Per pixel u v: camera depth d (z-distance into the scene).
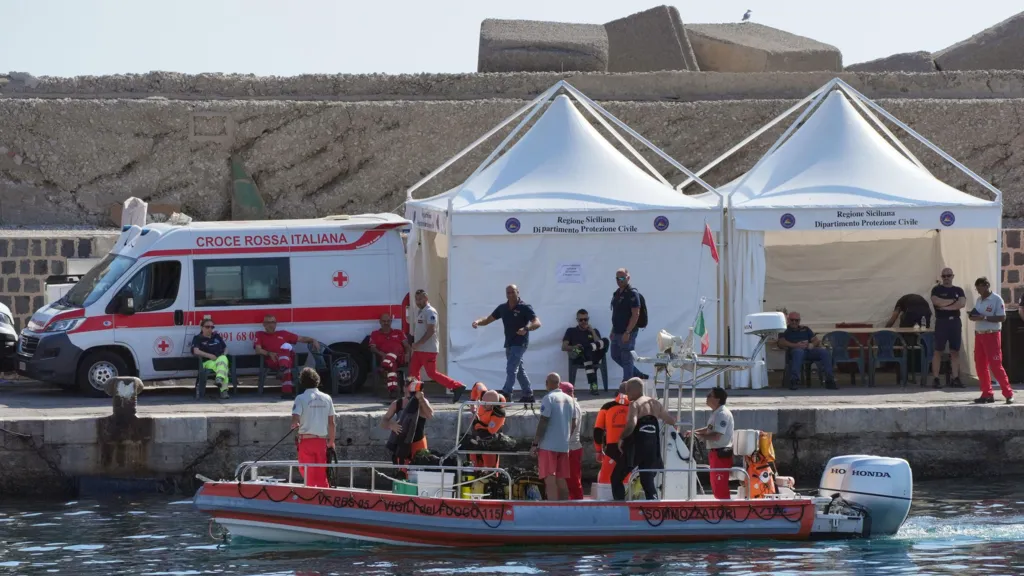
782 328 58.03
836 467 60.03
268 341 78.69
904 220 81.62
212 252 79.75
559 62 131.50
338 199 114.56
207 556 54.75
